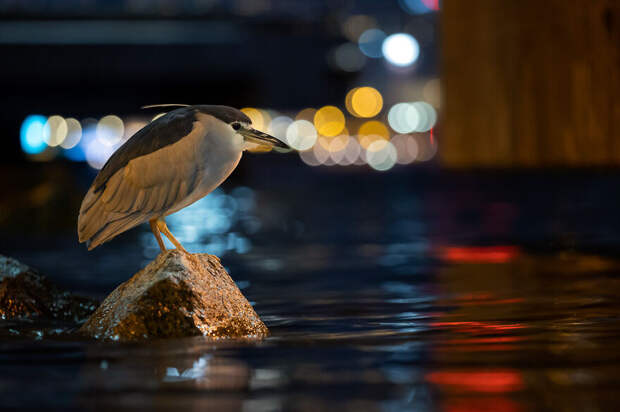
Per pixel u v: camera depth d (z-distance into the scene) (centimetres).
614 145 1369
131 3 4219
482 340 613
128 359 564
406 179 3581
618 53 1355
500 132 1602
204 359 562
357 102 7050
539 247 1317
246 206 2614
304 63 4466
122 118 4744
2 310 763
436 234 1619
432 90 6675
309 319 748
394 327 687
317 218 2128
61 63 4178
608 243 1322
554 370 512
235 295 681
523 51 1533
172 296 653
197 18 4228
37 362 558
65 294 802
